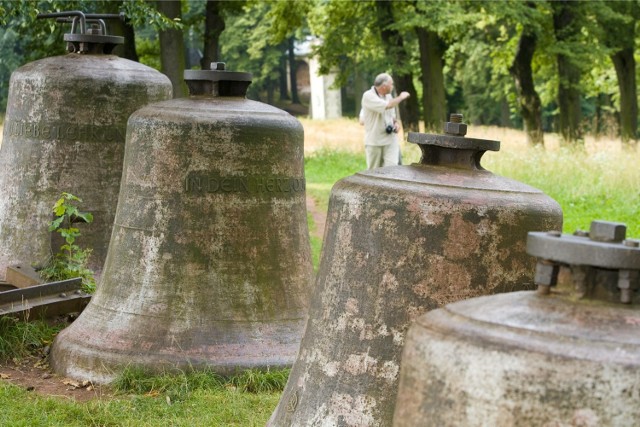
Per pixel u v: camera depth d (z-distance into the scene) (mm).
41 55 23641
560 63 40156
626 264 3162
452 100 82125
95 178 10922
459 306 3482
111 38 11258
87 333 8289
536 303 3322
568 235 3385
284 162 8414
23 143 11102
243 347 7977
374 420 4980
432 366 3285
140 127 8336
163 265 8164
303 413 5203
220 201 8180
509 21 37094
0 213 11195
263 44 77750
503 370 3096
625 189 20797
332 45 39875
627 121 42906
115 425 7031
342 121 57688
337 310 5141
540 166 23297
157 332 8047
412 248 4949
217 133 8172
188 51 60406
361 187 5133
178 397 7520
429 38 38625
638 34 43062
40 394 7707
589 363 3010
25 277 10359
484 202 4910
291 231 8477
